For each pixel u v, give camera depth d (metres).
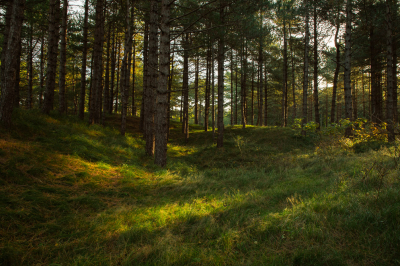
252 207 4.00
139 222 3.54
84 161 6.33
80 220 3.46
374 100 19.00
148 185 5.75
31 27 17.25
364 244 2.36
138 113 40.44
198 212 3.89
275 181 6.08
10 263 2.33
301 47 19.80
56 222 3.31
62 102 12.20
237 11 12.22
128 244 2.84
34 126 7.19
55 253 2.63
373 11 15.34
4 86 6.15
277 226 2.88
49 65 11.00
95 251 2.69
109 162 7.07
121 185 5.41
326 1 15.82
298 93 36.81
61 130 8.25
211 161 11.21
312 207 3.35
